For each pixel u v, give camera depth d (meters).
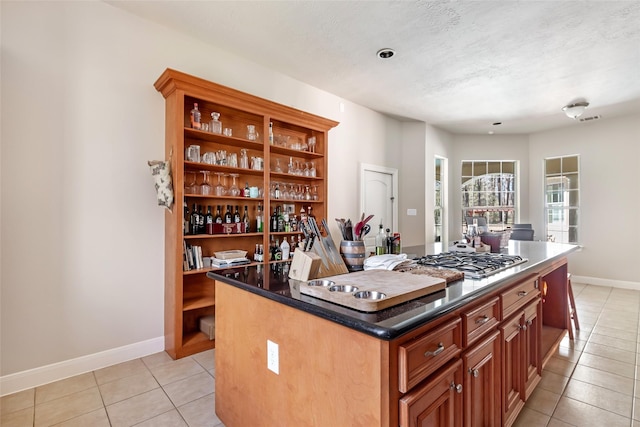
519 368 1.73
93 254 2.33
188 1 2.36
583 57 3.12
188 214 2.82
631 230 4.91
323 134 3.72
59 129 2.21
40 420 1.75
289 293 1.27
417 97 4.24
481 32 2.71
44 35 2.15
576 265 5.41
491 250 2.63
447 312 1.08
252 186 3.29
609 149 5.12
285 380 1.26
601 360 2.54
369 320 0.93
